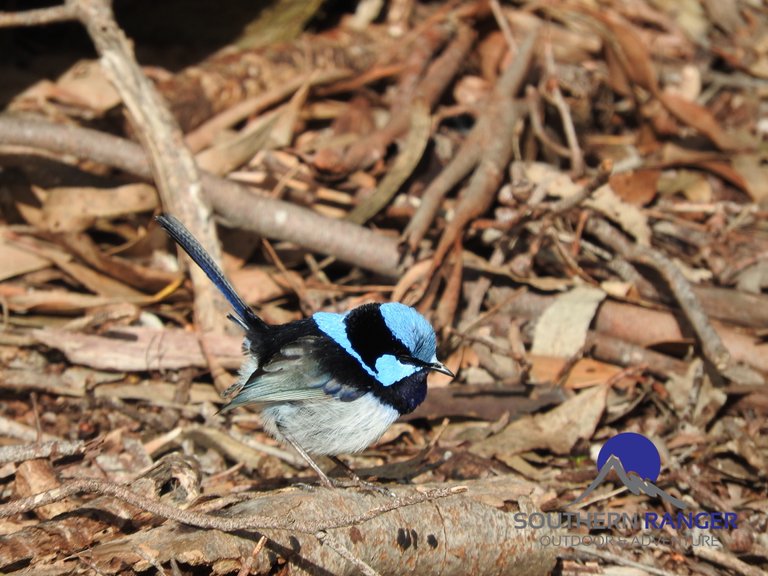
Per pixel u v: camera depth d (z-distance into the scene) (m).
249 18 14.37
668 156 14.07
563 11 14.75
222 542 6.59
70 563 6.39
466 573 7.63
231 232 11.80
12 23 10.93
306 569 6.84
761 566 8.91
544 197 12.03
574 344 10.77
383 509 6.52
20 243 11.37
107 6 11.01
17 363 10.29
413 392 8.51
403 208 12.05
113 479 8.99
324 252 11.44
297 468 9.54
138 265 11.30
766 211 13.46
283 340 8.51
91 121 12.69
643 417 10.52
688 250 12.62
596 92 14.46
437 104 13.91
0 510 6.41
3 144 11.16
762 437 10.18
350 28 15.44
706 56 16.19
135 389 10.23
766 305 11.09
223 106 13.48
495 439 9.91
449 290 10.91
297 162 12.79
